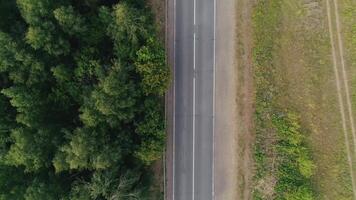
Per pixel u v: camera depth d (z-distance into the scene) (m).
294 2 55.19
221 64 56.09
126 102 48.25
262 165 56.06
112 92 46.41
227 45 55.91
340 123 55.84
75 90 49.88
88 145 46.47
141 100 51.28
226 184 57.00
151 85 50.06
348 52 55.25
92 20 50.19
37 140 47.53
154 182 56.66
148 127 50.72
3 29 49.94
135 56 49.88
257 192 56.47
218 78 56.25
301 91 55.72
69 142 47.62
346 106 55.62
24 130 47.34
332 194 56.31
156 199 56.81
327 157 56.12
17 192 50.06
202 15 55.81
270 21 55.38
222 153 56.81
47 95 50.28
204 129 56.78
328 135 55.97
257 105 55.84
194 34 56.03
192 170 57.00
